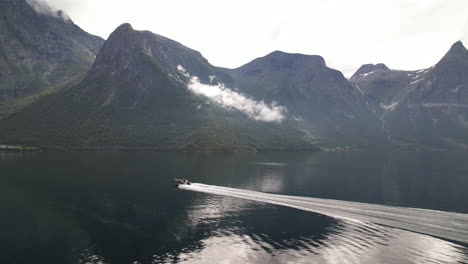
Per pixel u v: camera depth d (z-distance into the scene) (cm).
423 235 5312
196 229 6034
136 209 7519
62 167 15388
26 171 13862
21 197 8794
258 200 8356
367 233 5488
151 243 5344
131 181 11462
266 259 4609
